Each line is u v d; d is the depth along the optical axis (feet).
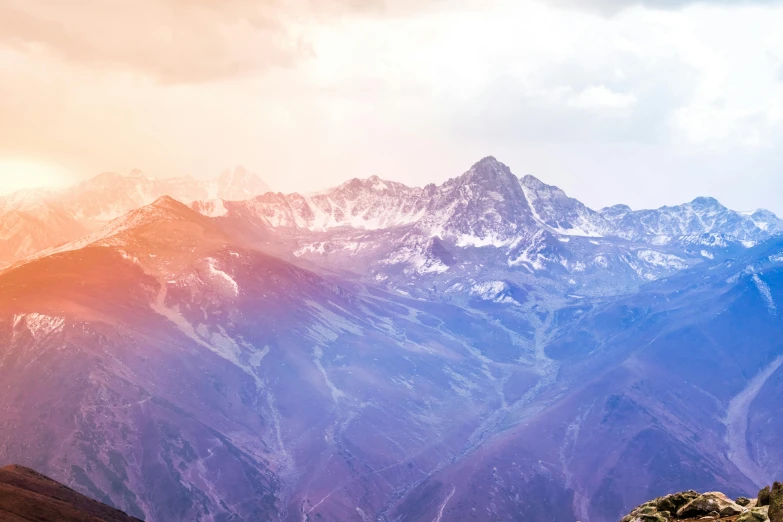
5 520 453.58
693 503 228.22
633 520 234.38
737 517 214.69
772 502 207.31
